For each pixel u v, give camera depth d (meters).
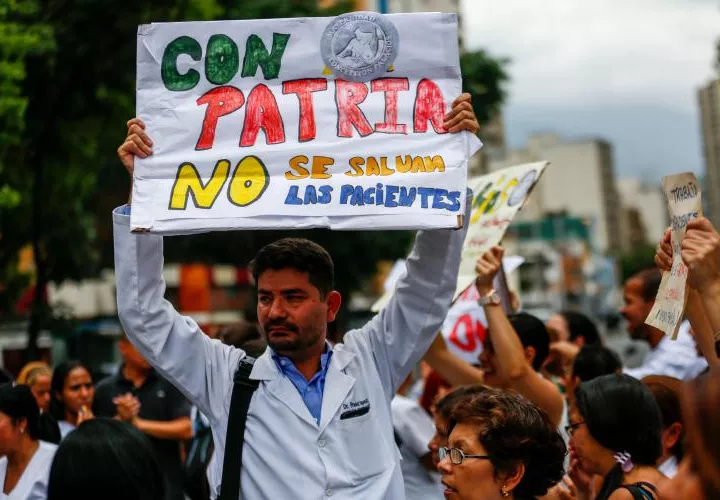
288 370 3.68
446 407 4.62
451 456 3.52
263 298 3.66
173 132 3.69
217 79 3.74
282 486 3.50
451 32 3.74
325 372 3.73
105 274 32.47
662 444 3.84
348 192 3.61
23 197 16.53
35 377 7.55
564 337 8.18
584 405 3.87
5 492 5.25
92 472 3.11
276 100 3.72
